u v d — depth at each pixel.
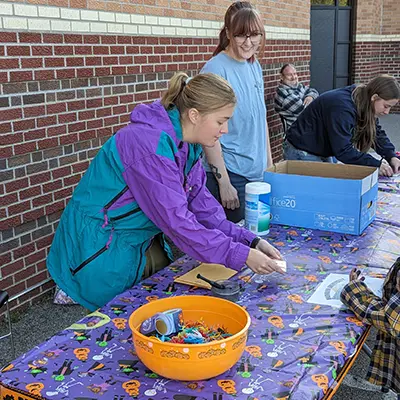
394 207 2.98
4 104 3.23
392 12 12.31
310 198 2.60
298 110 6.54
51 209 3.67
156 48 4.48
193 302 1.62
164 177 1.82
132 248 2.06
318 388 1.34
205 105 1.82
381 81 3.36
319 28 11.29
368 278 2.01
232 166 3.23
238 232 2.13
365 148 3.62
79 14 3.66
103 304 2.07
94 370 1.43
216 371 1.34
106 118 4.03
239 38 3.01
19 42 3.25
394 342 2.00
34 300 3.66
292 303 1.83
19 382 1.38
